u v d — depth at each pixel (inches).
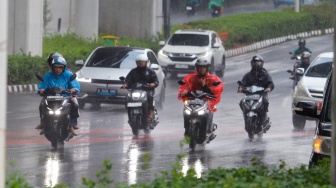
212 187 743.7
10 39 2844.5
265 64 3622.0
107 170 772.6
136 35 3897.6
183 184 770.2
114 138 1600.6
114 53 2182.6
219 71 3164.4
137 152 1417.3
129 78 1672.0
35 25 2859.3
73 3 3686.0
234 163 1322.6
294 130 1812.3
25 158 1317.7
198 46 3100.4
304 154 1443.2
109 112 2050.9
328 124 1026.1
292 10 5251.0
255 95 1651.1
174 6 5580.7
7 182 751.1
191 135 1448.1
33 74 2573.8
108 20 3912.4
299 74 1977.1
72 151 1411.2
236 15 4744.1
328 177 831.7
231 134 1712.6
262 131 1670.8
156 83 1670.8
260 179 774.5
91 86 2065.7
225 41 4052.7
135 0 3887.8
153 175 1174.3
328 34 5128.0
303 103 1066.7
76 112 1462.8
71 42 3366.1
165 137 1636.3
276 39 4539.9
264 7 6289.4
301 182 791.7
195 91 1491.1
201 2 5615.2
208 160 1349.7
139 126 1644.9
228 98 2433.6
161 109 2170.3
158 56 3070.9
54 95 1429.6
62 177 1145.4
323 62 1974.7
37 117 1910.7
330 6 5516.7
